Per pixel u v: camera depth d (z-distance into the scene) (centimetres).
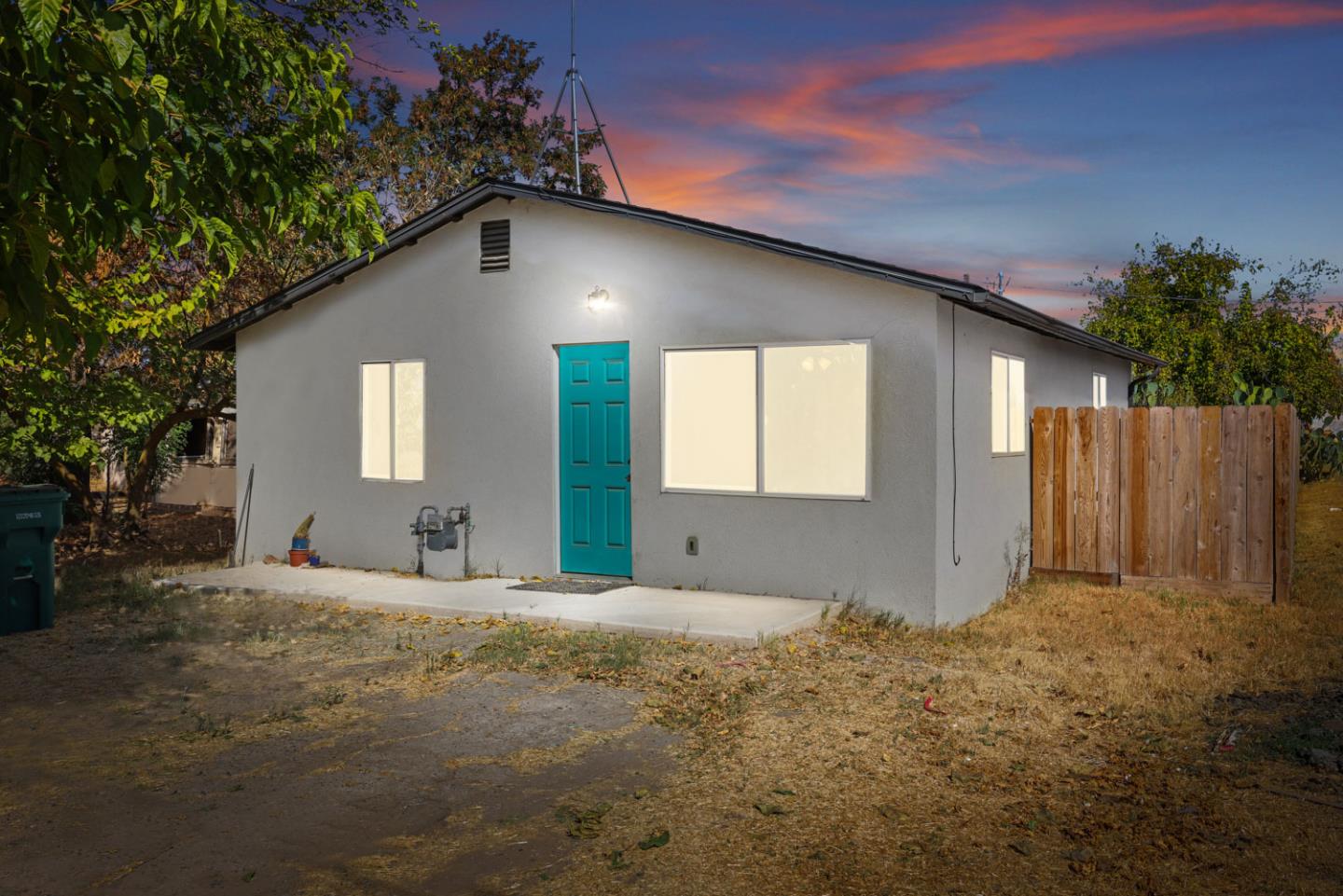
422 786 539
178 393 1582
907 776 553
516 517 1130
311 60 585
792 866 442
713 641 835
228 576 1174
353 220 617
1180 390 2497
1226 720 655
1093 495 1166
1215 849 454
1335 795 516
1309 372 2525
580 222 1080
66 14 420
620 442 1077
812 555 964
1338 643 870
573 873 436
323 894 418
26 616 928
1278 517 1070
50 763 578
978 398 1016
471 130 3066
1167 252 2678
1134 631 917
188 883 427
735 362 1004
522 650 815
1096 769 566
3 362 1031
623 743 607
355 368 1243
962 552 970
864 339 934
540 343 1110
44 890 421
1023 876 432
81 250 498
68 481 1636
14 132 400
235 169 523
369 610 1007
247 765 572
